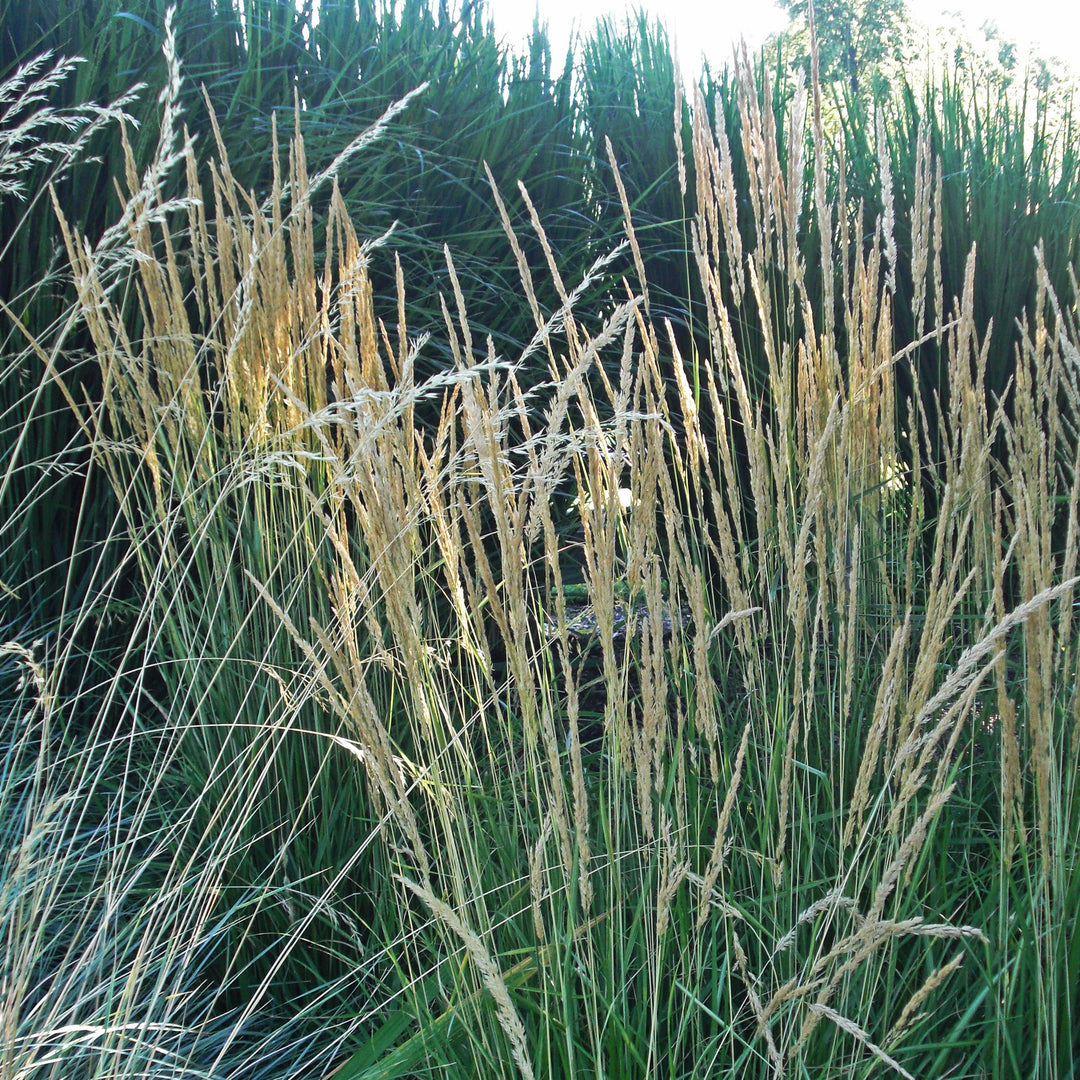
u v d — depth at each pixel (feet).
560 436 4.48
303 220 6.52
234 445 6.59
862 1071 4.40
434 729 5.24
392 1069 4.64
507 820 5.54
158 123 8.48
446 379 4.45
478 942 3.57
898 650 4.14
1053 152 12.91
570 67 12.39
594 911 5.13
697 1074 4.61
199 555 6.79
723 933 5.20
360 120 10.05
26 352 6.27
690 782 5.52
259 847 6.18
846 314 6.22
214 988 5.90
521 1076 4.50
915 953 5.03
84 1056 4.77
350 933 5.93
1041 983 4.31
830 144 12.07
